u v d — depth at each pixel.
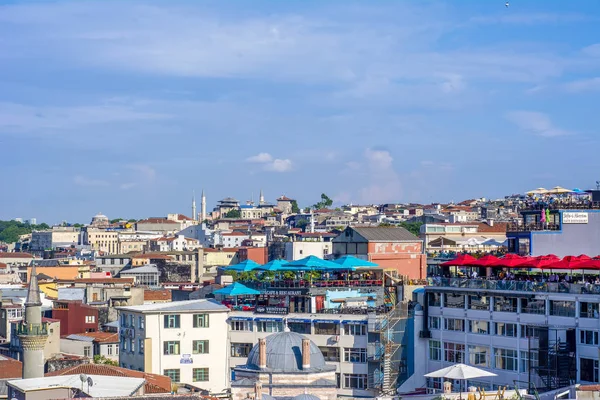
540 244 160.25
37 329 143.00
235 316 161.75
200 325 159.62
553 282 135.00
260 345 126.81
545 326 133.12
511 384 137.50
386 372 148.38
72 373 134.12
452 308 148.50
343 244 197.75
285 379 124.50
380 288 164.50
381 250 194.62
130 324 161.62
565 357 129.62
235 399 124.88
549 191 183.62
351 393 152.00
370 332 151.12
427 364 151.88
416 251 198.38
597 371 127.62
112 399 95.75
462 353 146.12
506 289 140.62
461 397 100.56
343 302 162.00
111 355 190.88
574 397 96.31
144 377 134.75
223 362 160.25
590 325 129.12
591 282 134.88
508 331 139.88
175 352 158.25
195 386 156.88
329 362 154.12
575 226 161.50
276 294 164.62
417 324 152.50
